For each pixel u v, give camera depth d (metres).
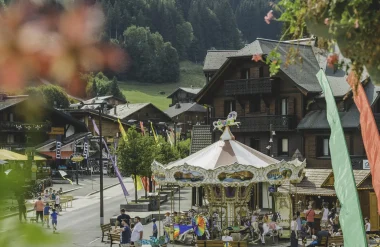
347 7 9.09
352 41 9.29
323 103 87.81
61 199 88.06
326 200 71.19
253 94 92.12
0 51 3.82
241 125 92.94
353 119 81.25
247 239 60.25
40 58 3.88
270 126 86.06
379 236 58.72
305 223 62.06
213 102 97.94
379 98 77.69
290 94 90.12
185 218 63.91
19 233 4.36
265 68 92.06
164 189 117.50
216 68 101.19
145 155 87.44
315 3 9.38
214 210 62.16
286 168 60.00
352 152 81.19
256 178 59.00
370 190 68.69
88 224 73.00
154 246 54.88
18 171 5.11
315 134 86.75
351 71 10.17
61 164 137.62
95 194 111.94
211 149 64.25
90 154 151.00
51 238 4.43
